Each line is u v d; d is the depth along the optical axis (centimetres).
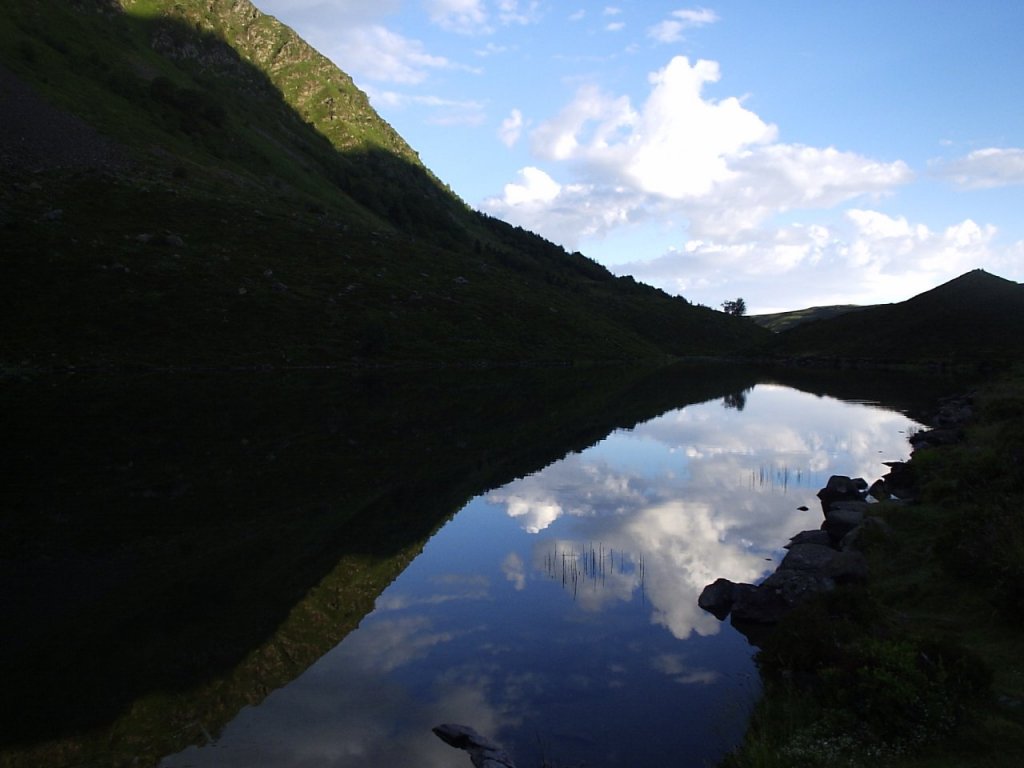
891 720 626
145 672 884
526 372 7194
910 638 769
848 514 1445
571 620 1055
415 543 1452
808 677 744
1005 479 1355
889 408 4541
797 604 1030
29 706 802
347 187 15450
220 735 735
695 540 1508
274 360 6012
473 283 10219
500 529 1571
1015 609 834
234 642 971
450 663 905
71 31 12456
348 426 3147
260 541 1441
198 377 5081
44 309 5566
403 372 6344
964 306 13225
